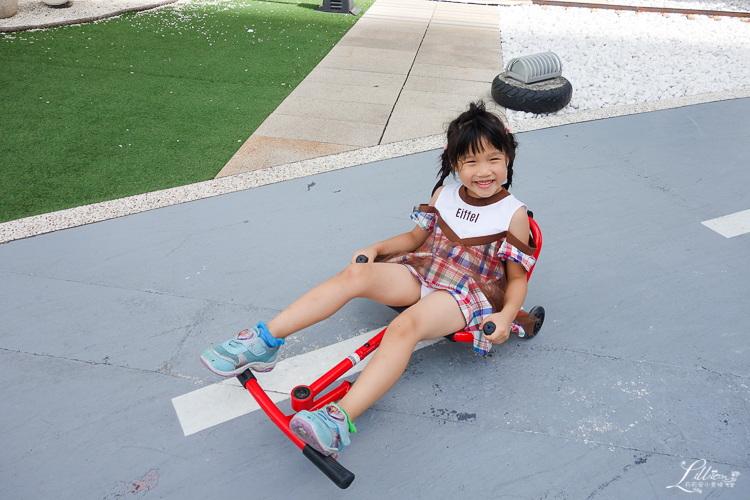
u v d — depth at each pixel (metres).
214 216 3.56
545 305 2.88
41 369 2.43
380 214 3.62
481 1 10.11
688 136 4.85
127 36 7.09
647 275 3.12
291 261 3.15
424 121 5.09
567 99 5.37
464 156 2.19
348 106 5.38
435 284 2.28
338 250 3.25
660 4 10.66
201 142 4.53
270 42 7.21
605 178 4.14
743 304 2.91
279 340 2.06
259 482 1.99
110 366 2.46
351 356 2.10
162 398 2.31
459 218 2.38
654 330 2.73
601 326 2.75
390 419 2.24
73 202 3.64
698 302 2.92
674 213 3.71
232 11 8.59
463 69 6.62
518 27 8.64
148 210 3.60
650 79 6.39
